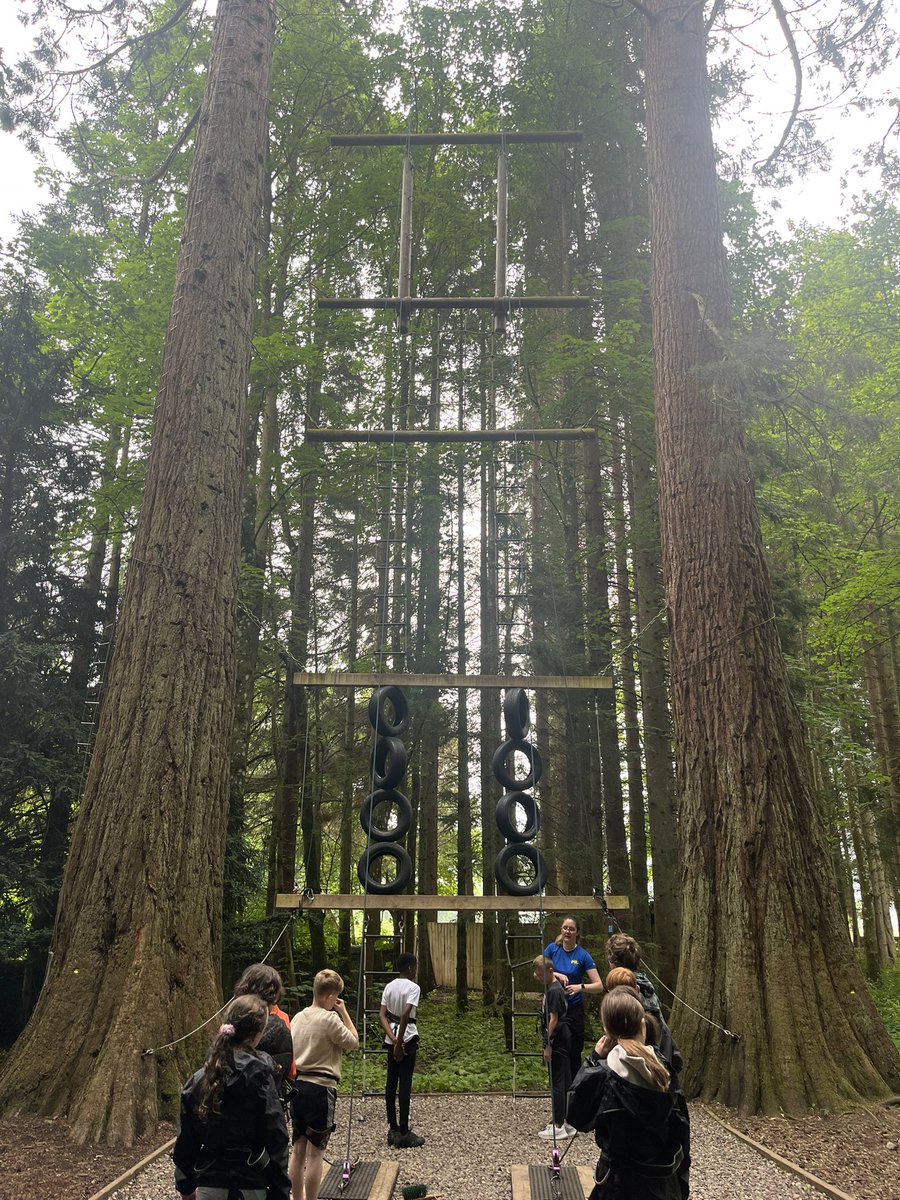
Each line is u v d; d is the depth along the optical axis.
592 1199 3.36
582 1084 3.38
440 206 17.67
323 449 16.00
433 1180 5.50
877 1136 6.14
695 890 8.27
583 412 15.41
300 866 21.58
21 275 14.69
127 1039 6.55
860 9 10.40
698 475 9.19
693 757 8.62
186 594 8.09
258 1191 3.05
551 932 15.26
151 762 7.51
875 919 21.81
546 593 14.41
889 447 13.26
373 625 18.23
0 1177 5.24
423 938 17.77
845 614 15.02
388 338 18.27
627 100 16.84
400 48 18.64
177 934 7.15
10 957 11.30
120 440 17.30
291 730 15.07
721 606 8.74
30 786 12.55
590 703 13.91
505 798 7.93
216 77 9.84
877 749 19.34
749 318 15.20
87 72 11.55
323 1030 4.64
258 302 16.14
